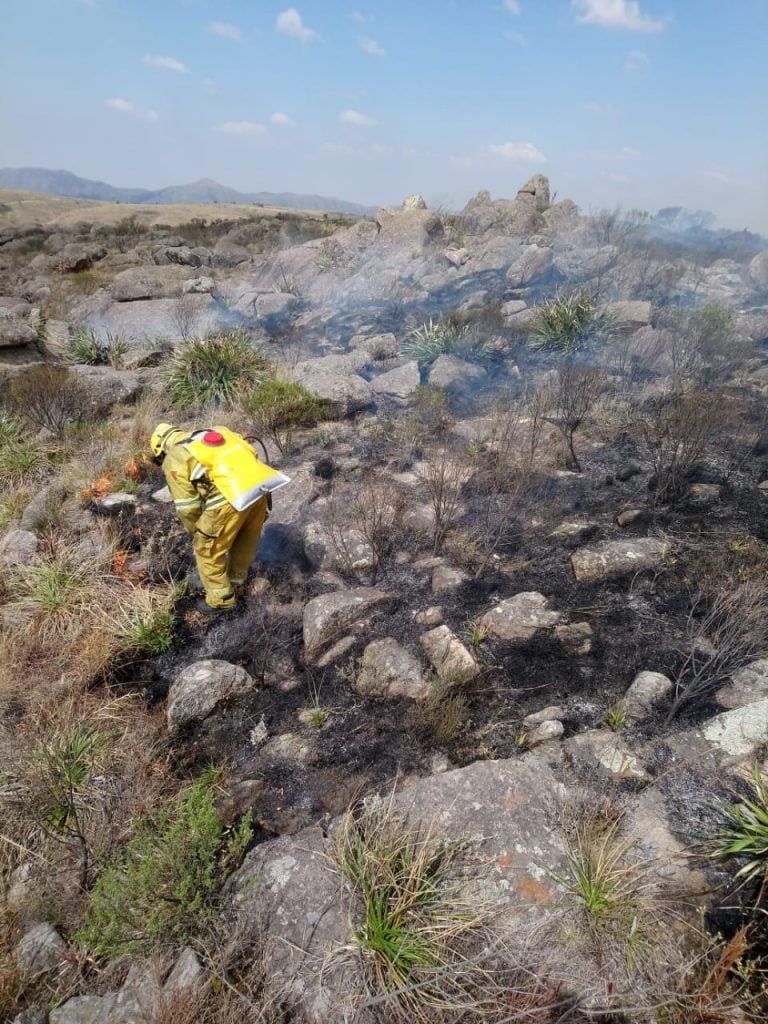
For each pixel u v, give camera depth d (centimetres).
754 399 664
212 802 280
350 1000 212
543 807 266
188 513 379
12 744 330
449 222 1620
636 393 698
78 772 310
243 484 364
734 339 793
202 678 352
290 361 870
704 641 352
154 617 413
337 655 378
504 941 221
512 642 371
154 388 798
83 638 410
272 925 238
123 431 702
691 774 276
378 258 1384
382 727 328
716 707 309
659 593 397
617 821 256
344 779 302
